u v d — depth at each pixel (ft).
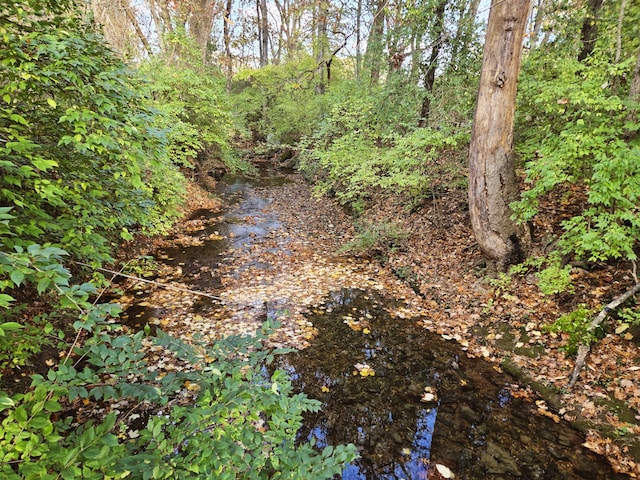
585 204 17.58
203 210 35.17
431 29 25.86
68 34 8.15
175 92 31.22
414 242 24.89
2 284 5.22
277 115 61.62
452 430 11.04
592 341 13.14
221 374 5.57
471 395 12.52
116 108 8.71
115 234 16.56
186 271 21.94
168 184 21.67
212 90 35.96
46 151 8.70
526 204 15.44
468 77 24.40
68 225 8.67
